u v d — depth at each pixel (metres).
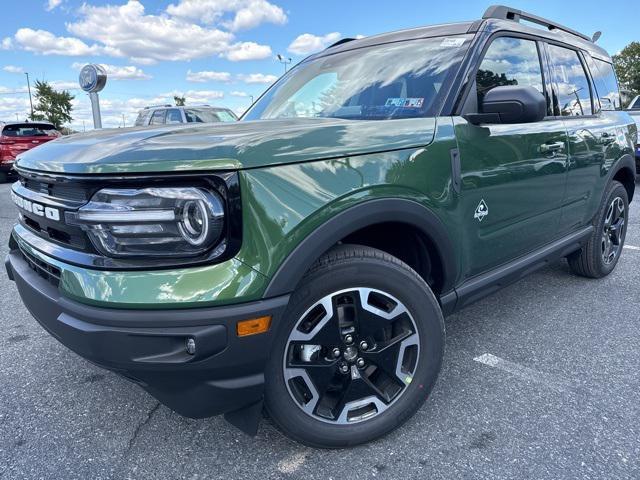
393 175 1.94
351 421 2.03
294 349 1.88
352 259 1.88
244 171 1.62
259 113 3.15
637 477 1.87
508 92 2.20
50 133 13.79
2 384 2.63
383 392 2.08
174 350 1.63
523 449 2.04
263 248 1.64
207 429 2.23
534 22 3.18
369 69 2.81
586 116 3.53
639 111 9.43
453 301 2.38
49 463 2.02
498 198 2.48
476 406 2.36
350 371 1.99
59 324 1.74
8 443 2.14
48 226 1.91
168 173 1.58
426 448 2.07
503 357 2.83
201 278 1.59
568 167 3.08
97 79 6.50
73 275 1.70
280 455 2.05
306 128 1.86
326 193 1.75
